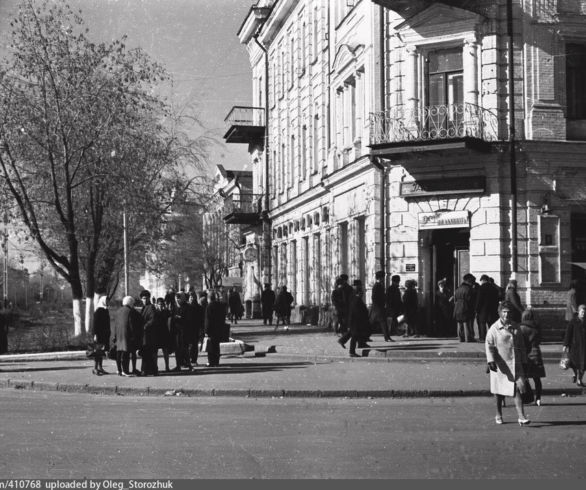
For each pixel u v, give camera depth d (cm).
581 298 2280
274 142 5056
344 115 3428
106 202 3316
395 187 2850
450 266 2814
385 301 2616
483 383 1702
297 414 1359
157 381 1845
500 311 1239
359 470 877
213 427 1203
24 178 3169
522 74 2683
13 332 3319
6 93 2986
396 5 2788
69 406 1506
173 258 5116
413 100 2786
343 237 3531
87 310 3262
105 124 3091
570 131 2708
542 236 2656
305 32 4259
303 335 3212
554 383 1731
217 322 2217
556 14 2683
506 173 2670
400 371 1950
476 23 2697
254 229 5556
